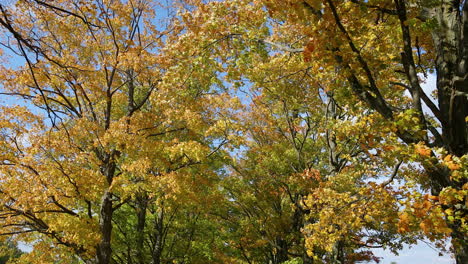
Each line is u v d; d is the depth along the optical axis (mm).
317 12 4711
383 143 5219
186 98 9938
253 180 12836
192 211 13750
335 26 4562
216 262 14445
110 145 8945
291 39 8734
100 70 10703
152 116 9844
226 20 6492
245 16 6438
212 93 11281
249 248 14961
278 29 8945
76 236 8016
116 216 12266
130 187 8250
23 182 7934
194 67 6738
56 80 9172
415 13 4824
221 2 6363
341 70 4859
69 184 8227
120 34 10625
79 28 10039
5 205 8086
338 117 10594
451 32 4941
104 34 10695
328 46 4645
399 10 4582
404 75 7199
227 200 13758
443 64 4922
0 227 8438
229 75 6805
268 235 12391
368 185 5691
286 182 11141
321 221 6270
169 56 7660
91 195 8477
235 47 6691
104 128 10367
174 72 7031
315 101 10047
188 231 14305
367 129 5641
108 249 9422
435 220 3973
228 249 15336
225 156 11586
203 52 6648
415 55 7160
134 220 12617
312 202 6902
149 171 9508
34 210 7895
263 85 9047
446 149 4539
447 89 4820
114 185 8352
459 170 4129
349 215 5910
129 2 10477
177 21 9336
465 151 4438
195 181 10180
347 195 6355
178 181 8578
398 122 4316
